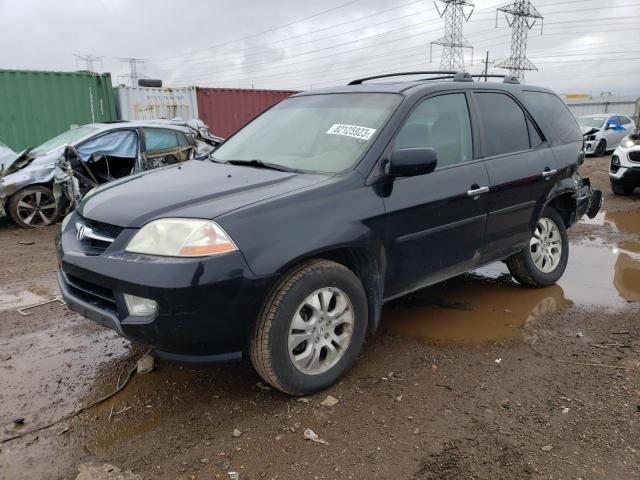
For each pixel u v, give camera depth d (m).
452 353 3.63
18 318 4.29
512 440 2.66
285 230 2.84
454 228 3.77
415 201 3.44
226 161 3.88
